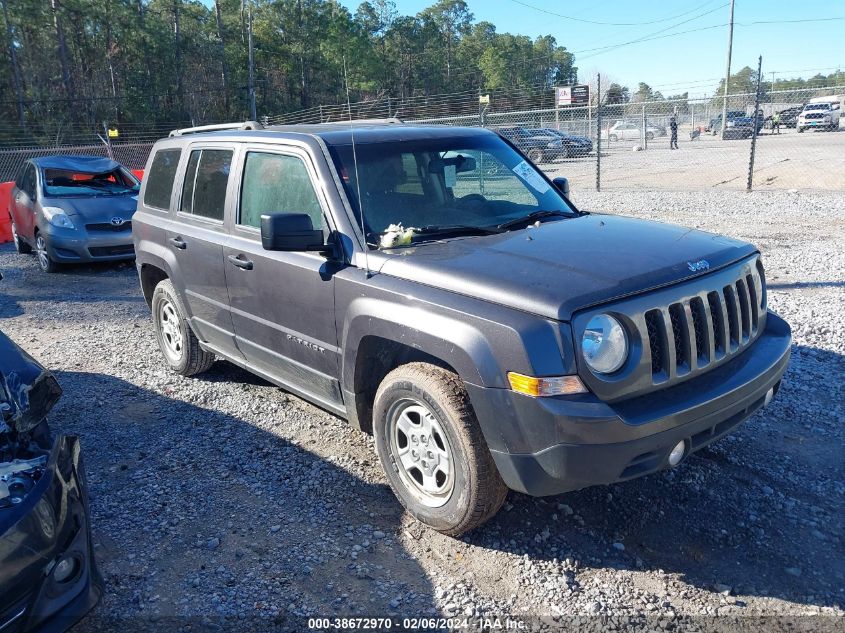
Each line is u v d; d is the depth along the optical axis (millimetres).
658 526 3629
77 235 10617
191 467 4441
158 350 6879
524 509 3812
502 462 3168
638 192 16953
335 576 3342
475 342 3125
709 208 13836
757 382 3426
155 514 3910
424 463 3582
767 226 11719
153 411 5348
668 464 3172
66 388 5895
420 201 4164
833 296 7441
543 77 108562
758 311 3768
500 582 3268
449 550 3510
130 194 11602
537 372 2963
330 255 3900
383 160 4230
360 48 51344
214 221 4973
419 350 3648
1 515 2557
